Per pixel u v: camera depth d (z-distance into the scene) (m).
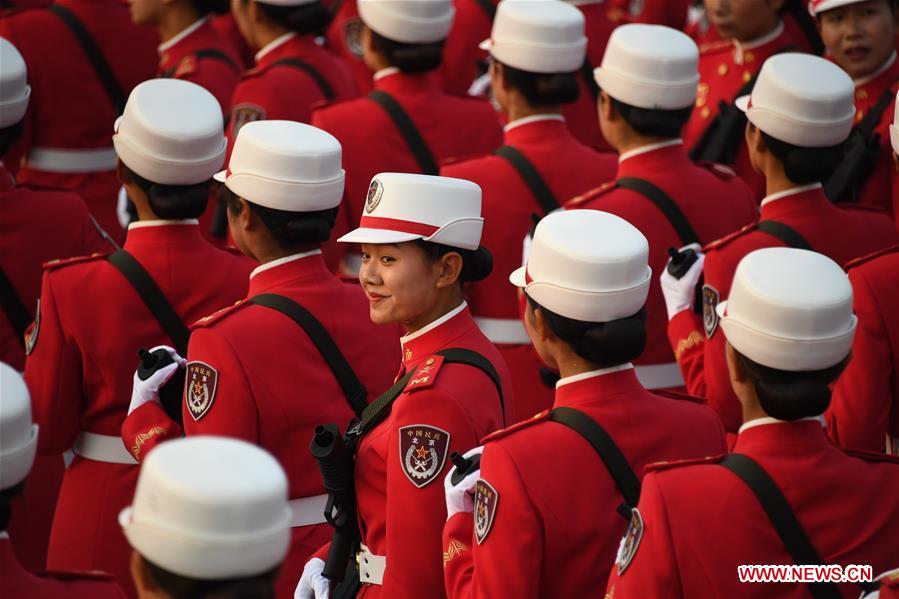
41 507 21.95
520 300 21.38
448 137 25.47
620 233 14.09
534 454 13.50
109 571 18.97
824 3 23.67
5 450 11.87
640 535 12.71
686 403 14.56
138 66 31.52
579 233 14.05
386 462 15.23
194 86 18.91
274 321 16.89
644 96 20.86
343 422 17.02
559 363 14.17
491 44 23.31
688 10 39.12
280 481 10.43
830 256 18.84
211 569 10.17
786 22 27.73
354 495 15.59
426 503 14.67
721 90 28.00
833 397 17.50
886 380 17.31
